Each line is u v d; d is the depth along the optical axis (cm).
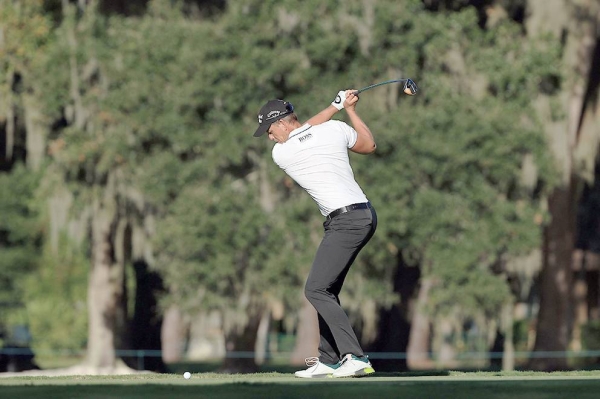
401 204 4644
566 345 5503
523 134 4731
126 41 4769
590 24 5144
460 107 4753
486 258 4894
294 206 4531
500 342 7169
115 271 5125
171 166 4638
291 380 1274
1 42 4925
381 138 4616
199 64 4631
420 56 4931
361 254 4634
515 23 5131
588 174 5484
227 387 1119
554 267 5438
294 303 4638
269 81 4681
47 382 1317
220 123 4666
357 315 5244
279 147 1398
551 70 4800
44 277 8794
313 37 4681
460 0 5278
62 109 5078
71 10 4922
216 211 4550
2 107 4972
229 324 4788
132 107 4688
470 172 4750
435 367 7038
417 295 5488
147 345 5994
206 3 5241
